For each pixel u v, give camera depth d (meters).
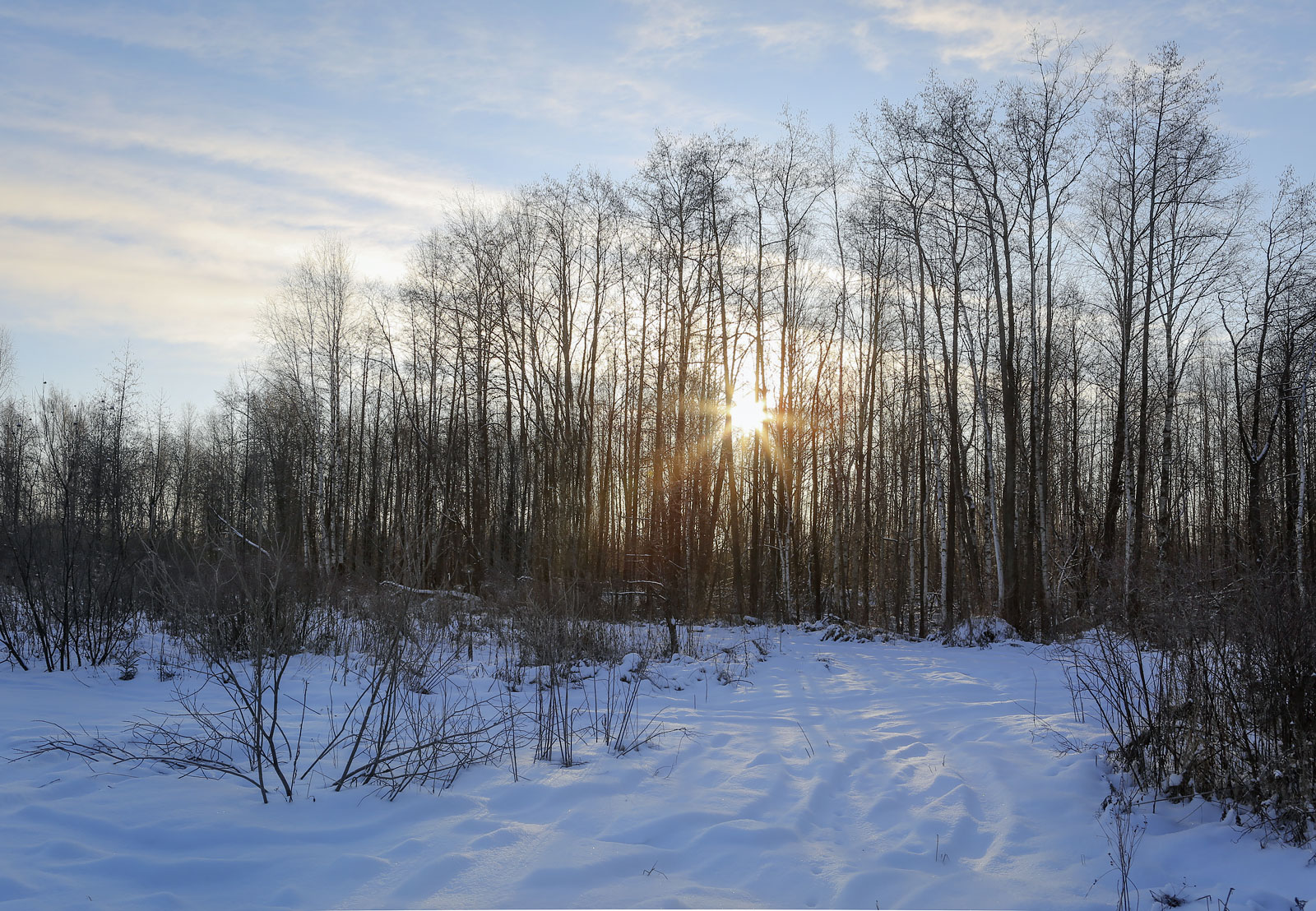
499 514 32.09
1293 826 5.11
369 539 30.27
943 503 22.28
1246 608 6.28
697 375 27.02
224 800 5.56
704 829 5.36
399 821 5.29
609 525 30.02
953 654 16.58
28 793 5.52
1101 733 7.79
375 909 4.06
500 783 6.21
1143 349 20.11
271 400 33.31
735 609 24.70
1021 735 8.01
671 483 25.53
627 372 28.52
